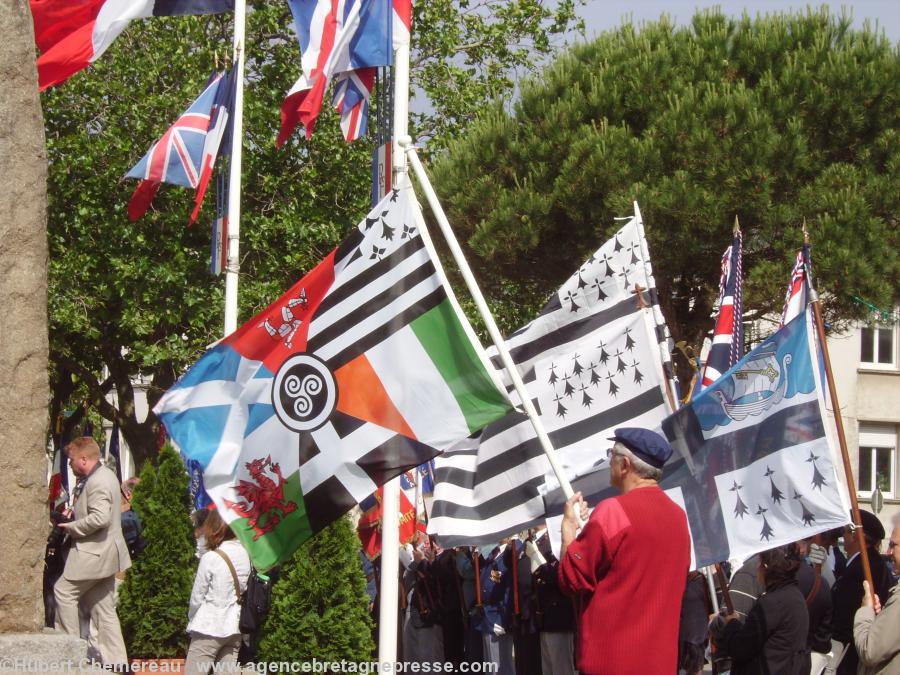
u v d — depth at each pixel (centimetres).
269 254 2222
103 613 970
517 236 1742
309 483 611
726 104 1692
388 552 707
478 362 612
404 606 1122
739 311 813
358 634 945
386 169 802
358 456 611
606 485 702
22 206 550
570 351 730
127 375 2433
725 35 1831
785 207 1653
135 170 1165
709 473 632
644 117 1795
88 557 946
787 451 611
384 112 937
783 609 605
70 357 2375
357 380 617
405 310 623
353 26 961
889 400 3269
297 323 621
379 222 629
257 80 2328
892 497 3256
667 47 1831
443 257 1914
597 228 1706
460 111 2391
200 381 615
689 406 640
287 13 2331
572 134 1766
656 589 477
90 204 2150
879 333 3294
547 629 872
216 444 613
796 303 735
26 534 537
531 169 1786
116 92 2172
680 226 1677
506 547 950
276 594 941
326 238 2216
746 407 626
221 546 842
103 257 2175
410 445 611
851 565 714
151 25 2198
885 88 1731
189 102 2145
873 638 543
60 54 1061
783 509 607
